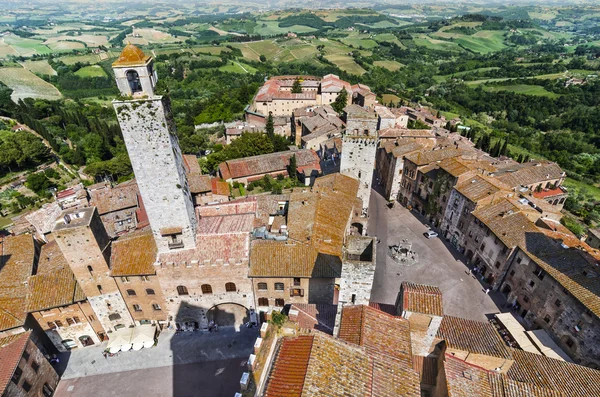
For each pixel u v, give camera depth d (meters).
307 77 193.25
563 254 54.25
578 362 48.09
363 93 157.38
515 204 65.75
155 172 44.22
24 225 79.81
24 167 129.12
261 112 158.50
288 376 26.19
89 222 46.28
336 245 54.84
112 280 50.09
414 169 85.94
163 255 50.34
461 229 72.62
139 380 49.66
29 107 168.00
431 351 40.84
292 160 101.50
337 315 39.72
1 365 40.94
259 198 74.00
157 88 42.59
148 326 55.16
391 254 72.25
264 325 29.94
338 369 26.80
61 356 53.75
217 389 48.25
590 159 137.50
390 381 28.39
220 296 53.03
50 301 49.91
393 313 43.81
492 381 35.69
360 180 74.12
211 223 55.94
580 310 47.59
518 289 58.84
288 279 51.00
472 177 73.19
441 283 65.19
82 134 154.75
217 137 155.75
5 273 55.28
